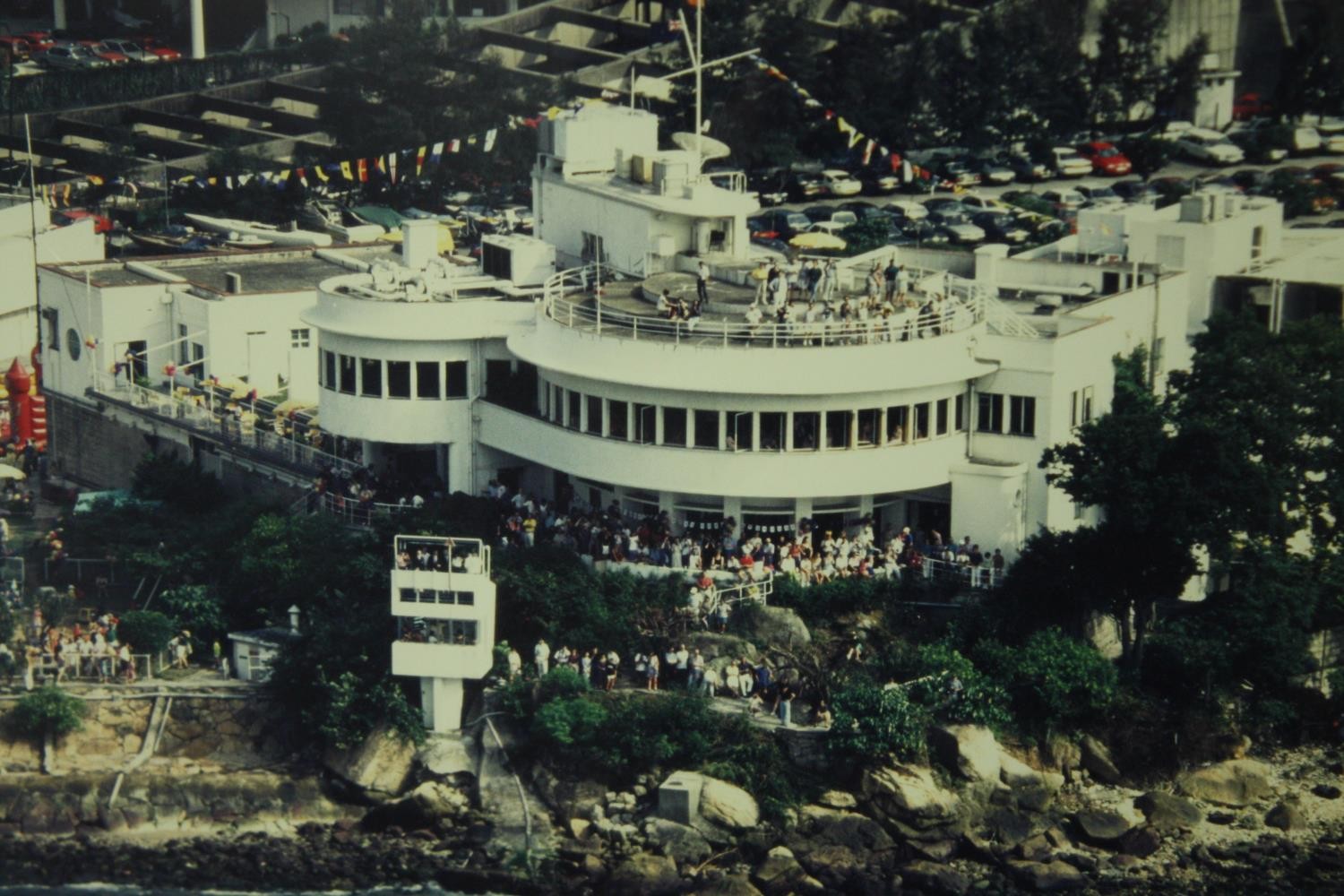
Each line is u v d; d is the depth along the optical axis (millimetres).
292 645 181000
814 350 178875
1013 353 183750
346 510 196625
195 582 193500
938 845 166625
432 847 168625
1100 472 176625
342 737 174375
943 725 171125
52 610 189750
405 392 196000
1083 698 174625
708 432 181375
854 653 175875
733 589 178875
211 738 179500
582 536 185000
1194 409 184125
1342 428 183125
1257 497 176375
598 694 173750
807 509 184000
